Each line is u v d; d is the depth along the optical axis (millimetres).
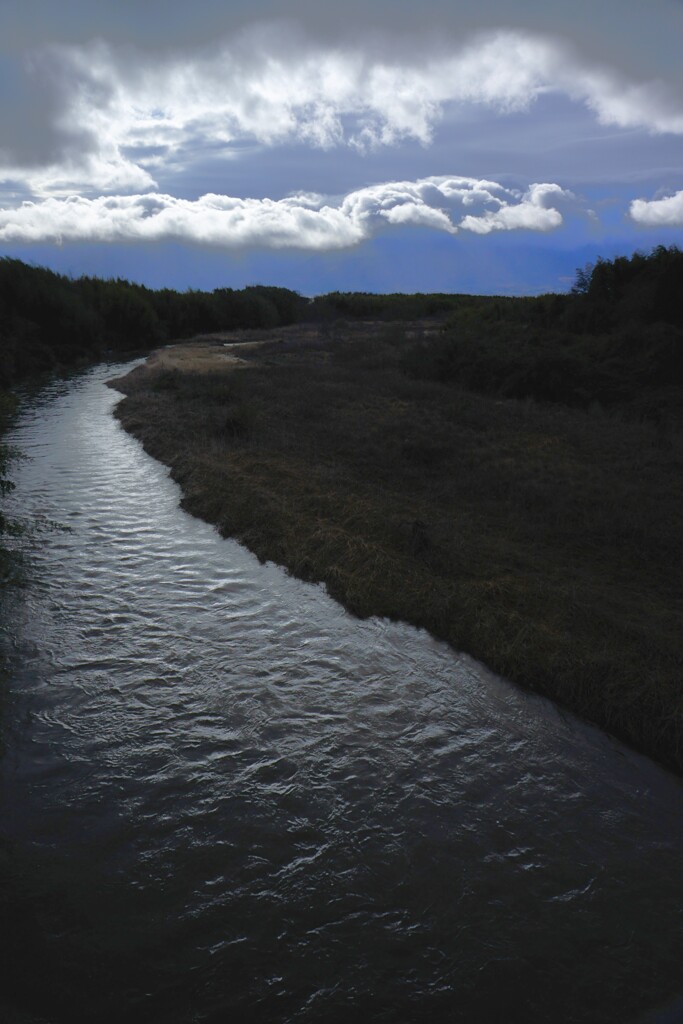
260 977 2822
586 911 3174
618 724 4531
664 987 2816
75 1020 2627
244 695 4820
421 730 4492
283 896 3215
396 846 3527
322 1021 2648
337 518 8117
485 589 6156
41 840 3506
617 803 3893
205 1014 2668
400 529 7559
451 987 2799
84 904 3139
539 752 4309
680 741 4293
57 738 4309
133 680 4961
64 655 5273
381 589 6297
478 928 3070
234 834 3580
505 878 3348
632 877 3373
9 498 9266
